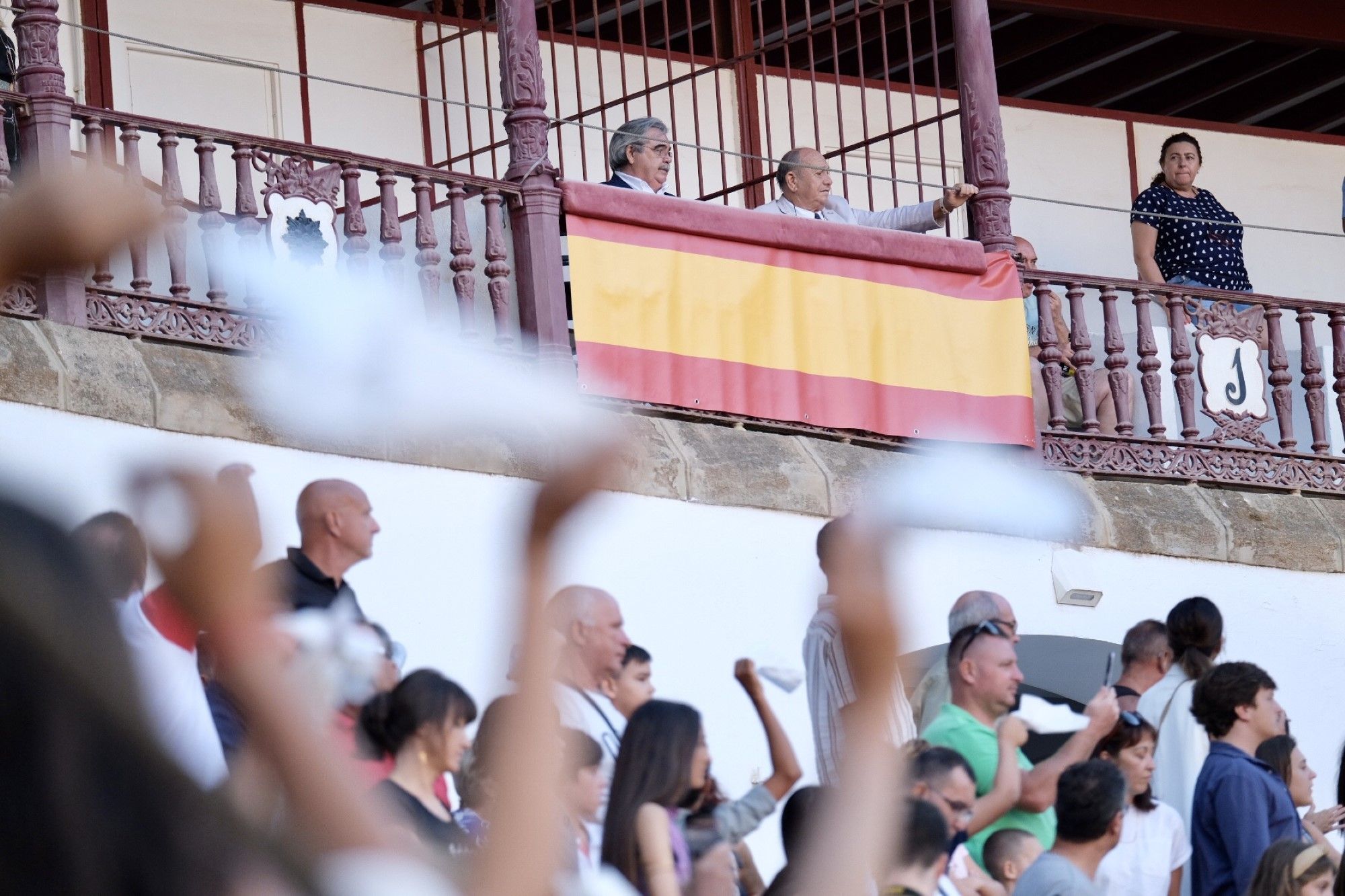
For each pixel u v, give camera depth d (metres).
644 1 33.06
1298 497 25.25
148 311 18.08
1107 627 22.72
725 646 20.17
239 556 1.86
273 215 19.55
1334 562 24.73
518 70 21.66
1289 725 23.94
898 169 35.28
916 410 22.72
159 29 29.27
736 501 20.72
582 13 33.09
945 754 17.42
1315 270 39.47
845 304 22.58
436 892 2.07
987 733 18.50
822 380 22.23
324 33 30.77
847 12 35.03
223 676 1.93
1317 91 41.28
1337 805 22.52
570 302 21.66
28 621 1.73
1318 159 40.03
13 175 18.33
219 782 1.88
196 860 1.77
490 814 2.24
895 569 2.21
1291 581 24.42
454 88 31.89
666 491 20.27
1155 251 29.36
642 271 21.47
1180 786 20.31
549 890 2.20
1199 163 29.44
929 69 36.97
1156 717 20.73
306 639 8.70
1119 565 23.00
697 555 20.30
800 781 18.59
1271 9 38.16
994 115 24.20
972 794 17.34
